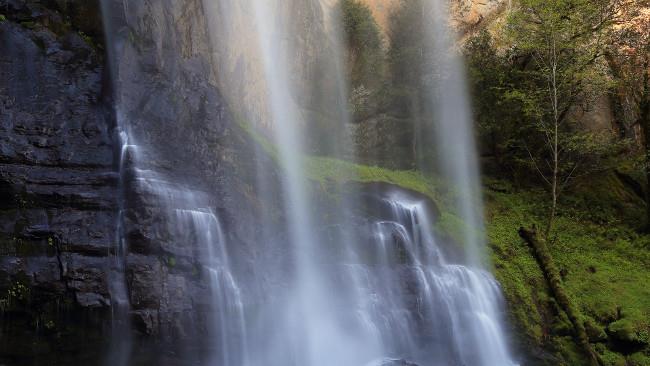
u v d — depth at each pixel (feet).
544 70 61.11
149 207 35.58
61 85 38.88
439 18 69.62
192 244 37.04
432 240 50.85
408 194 51.34
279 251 42.73
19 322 31.17
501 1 76.43
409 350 42.06
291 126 58.29
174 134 41.27
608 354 46.26
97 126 38.55
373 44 67.67
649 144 66.18
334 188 49.26
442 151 65.51
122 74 40.29
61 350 31.73
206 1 49.65
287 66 60.13
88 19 42.22
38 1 40.73
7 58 37.42
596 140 63.16
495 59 67.15
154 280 34.27
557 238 58.34
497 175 67.10
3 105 35.99
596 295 51.42
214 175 41.88
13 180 33.50
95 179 36.09
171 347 34.01
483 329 45.85
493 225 58.13
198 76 45.78
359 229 45.93
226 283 37.52
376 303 42.04
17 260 31.71
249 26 54.65
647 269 56.80
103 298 32.65
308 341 38.96
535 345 46.37
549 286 51.49
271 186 45.47
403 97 66.13
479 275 48.80
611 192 68.03
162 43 44.16
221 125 44.45
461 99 66.85
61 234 33.17
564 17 62.03
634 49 66.95
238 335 36.70
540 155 67.21
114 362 32.53
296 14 62.18
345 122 64.08
